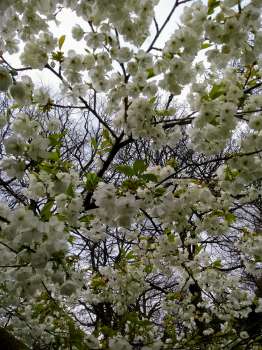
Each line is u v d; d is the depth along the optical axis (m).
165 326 5.54
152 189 3.06
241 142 2.92
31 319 4.78
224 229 3.93
